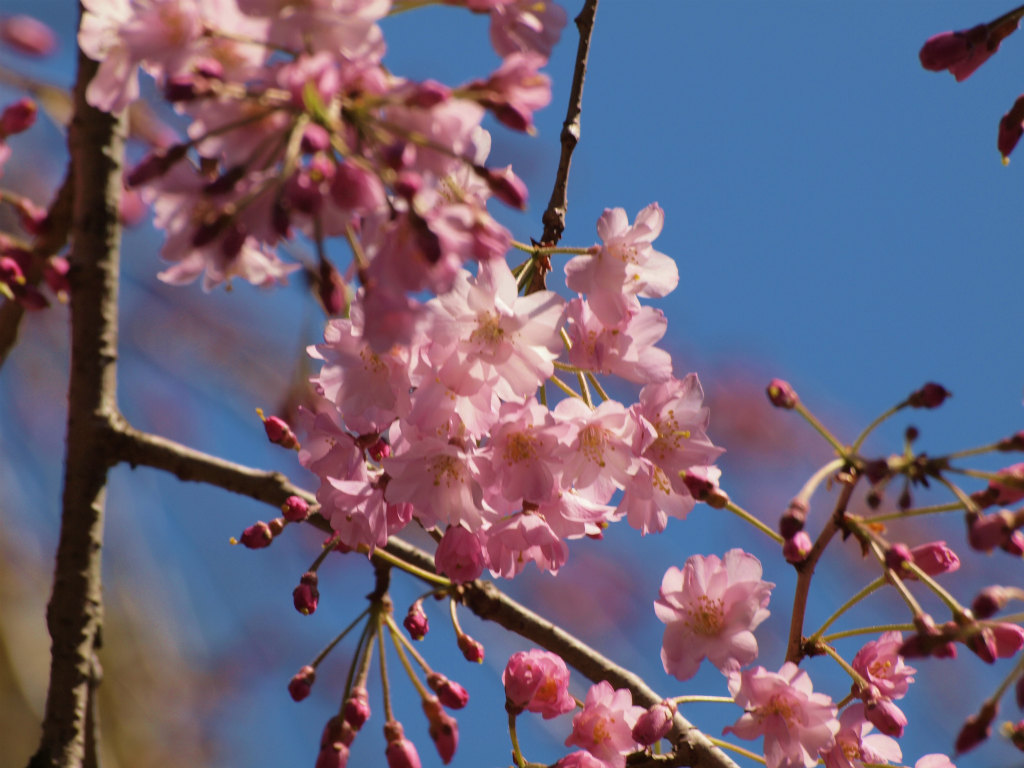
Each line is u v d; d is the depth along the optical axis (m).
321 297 1.43
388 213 1.44
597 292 1.50
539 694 1.53
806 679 1.51
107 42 1.46
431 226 1.43
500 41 1.46
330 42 1.43
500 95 1.44
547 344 1.49
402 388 1.49
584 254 1.51
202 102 1.43
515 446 1.50
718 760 1.52
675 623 1.52
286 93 1.43
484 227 1.44
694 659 1.52
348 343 1.49
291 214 1.44
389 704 1.52
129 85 1.46
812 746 1.51
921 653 1.47
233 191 1.43
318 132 1.42
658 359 1.51
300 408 1.53
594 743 1.53
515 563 1.52
